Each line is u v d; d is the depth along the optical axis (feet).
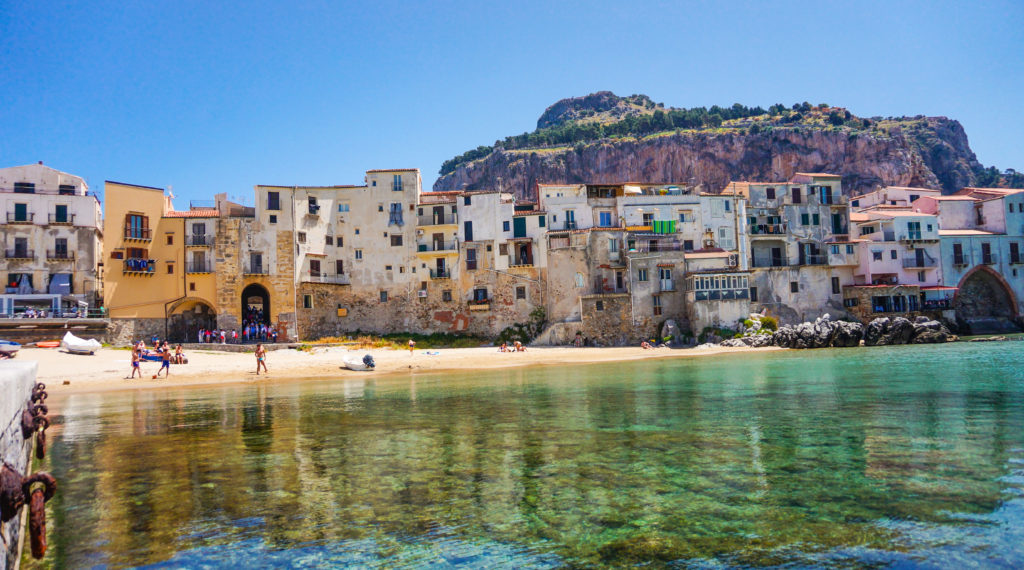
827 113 627.87
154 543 28.99
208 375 134.62
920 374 101.45
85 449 51.62
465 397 87.71
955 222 258.16
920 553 26.48
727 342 189.06
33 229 186.39
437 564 26.30
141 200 197.36
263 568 26.00
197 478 40.91
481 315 221.87
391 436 55.47
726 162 586.45
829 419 59.72
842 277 237.25
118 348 174.70
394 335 220.23
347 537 29.60
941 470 39.60
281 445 52.19
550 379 115.03
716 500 34.30
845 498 34.12
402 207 230.07
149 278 196.44
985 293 250.16
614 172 623.77
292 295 206.08
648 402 75.92
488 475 40.57
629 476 39.63
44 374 127.54
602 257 209.67
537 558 26.78
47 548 28.43
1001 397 71.97
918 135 615.57
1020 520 30.09
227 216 206.69
